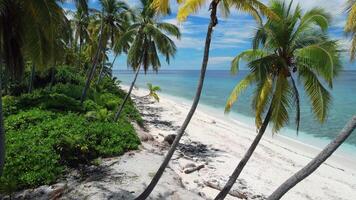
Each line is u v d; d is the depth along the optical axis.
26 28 10.02
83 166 14.25
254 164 19.92
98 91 35.84
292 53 11.12
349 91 71.69
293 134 30.39
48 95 24.89
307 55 10.27
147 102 48.44
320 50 9.95
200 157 20.67
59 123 17.47
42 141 14.84
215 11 10.10
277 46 11.13
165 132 26.97
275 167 19.72
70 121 18.16
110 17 27.59
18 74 11.82
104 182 12.61
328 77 10.15
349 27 7.88
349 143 27.08
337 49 10.05
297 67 11.14
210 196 14.48
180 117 36.31
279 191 8.58
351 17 7.69
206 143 24.45
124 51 26.45
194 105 11.02
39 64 10.89
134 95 57.41
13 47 11.19
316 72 10.69
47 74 32.00
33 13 9.55
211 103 54.72
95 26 30.00
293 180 8.40
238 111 45.19
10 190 11.24
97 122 19.59
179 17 10.41
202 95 68.56
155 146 20.94
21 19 10.00
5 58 11.27
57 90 29.16
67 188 11.91
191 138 25.62
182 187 13.69
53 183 12.32
